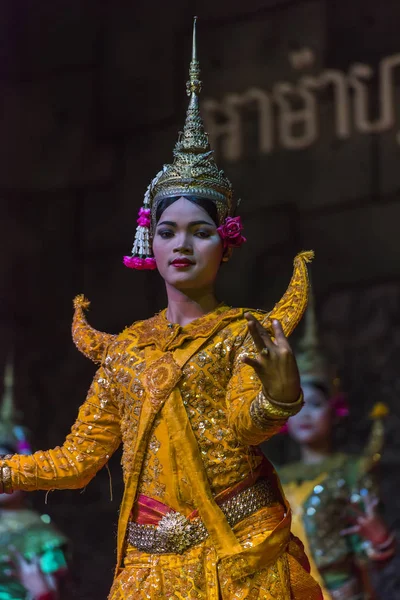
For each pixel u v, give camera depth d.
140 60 14.76
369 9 13.58
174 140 14.52
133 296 14.55
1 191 15.25
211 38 14.37
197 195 4.51
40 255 15.05
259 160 14.02
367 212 13.53
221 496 4.23
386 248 13.40
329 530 9.04
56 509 13.76
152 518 4.28
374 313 13.39
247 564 4.10
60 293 14.91
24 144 15.23
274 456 13.49
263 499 4.30
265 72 14.05
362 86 13.52
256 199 14.01
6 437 9.41
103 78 14.97
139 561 4.29
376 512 9.08
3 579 8.46
